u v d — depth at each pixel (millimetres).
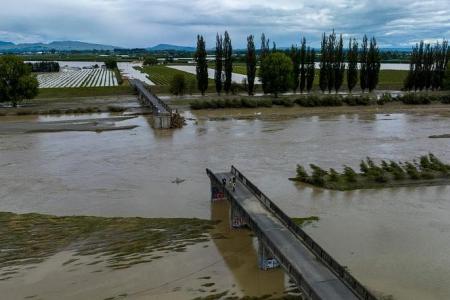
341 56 112938
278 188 44312
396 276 27516
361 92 120875
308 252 25594
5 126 78125
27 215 37969
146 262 29562
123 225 35594
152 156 57469
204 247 31750
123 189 44906
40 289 26500
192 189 44625
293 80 110688
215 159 55594
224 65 113000
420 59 117250
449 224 35344
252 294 25703
